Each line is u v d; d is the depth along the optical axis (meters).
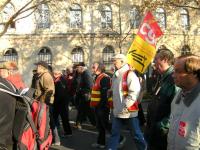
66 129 11.65
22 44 39.31
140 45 8.65
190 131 3.59
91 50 42.03
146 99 18.20
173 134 3.77
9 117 4.20
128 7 42.94
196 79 3.69
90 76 12.61
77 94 12.97
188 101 3.67
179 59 3.76
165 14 44.16
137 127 8.20
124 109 8.11
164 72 5.48
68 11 40.97
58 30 40.72
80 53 41.78
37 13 39.31
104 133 10.04
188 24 46.38
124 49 42.91
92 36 42.06
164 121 5.41
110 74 12.87
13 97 4.29
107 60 42.66
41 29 40.06
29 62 39.50
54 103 11.41
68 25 41.22
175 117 3.79
